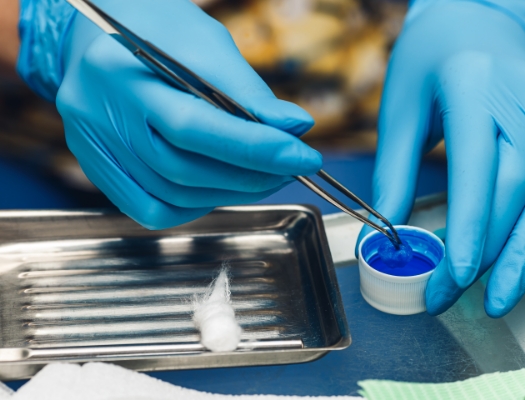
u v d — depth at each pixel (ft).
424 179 3.77
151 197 2.42
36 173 4.02
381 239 2.44
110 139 2.32
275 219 2.80
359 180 3.75
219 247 2.71
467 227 2.18
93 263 2.58
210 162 2.16
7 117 3.88
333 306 2.20
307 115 2.10
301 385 1.98
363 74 3.94
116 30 1.69
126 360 1.92
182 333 2.16
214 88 1.95
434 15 3.21
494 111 2.48
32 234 2.69
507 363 2.08
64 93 2.40
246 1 3.66
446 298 2.19
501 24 3.10
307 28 3.75
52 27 2.98
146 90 2.10
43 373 1.86
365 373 2.03
